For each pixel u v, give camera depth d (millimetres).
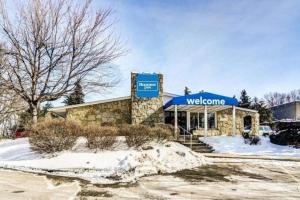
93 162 13977
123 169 12992
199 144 25172
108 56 22266
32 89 20875
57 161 13969
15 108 23922
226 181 12148
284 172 14820
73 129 15250
